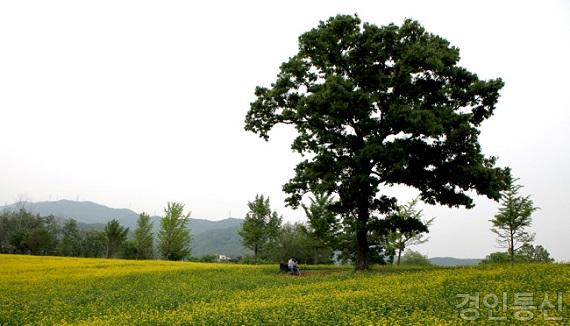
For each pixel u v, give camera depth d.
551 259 66.94
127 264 46.09
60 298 25.45
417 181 32.88
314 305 19.42
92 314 21.02
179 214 73.00
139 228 85.44
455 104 33.88
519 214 44.78
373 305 19.05
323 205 53.81
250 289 27.33
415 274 28.83
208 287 28.16
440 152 32.12
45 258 52.59
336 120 32.25
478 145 32.50
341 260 55.25
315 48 34.66
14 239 94.62
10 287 29.23
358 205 34.41
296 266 35.34
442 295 20.47
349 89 31.84
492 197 31.27
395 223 33.50
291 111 34.47
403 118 31.25
